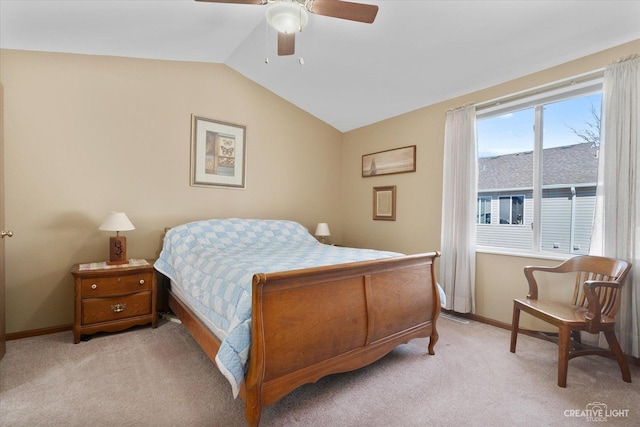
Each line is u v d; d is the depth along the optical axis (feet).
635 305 7.12
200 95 11.50
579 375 6.82
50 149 8.84
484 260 10.23
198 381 6.37
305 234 12.36
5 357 7.31
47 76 8.80
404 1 7.30
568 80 8.59
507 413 5.50
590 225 8.55
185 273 8.14
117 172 9.89
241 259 7.56
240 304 5.20
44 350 7.71
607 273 7.17
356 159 15.11
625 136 7.29
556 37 7.71
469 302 10.27
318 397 5.92
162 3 7.22
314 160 14.84
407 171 12.60
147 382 6.32
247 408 4.74
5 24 7.22
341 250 9.63
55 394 5.87
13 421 5.11
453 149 10.73
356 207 15.06
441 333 9.25
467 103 10.70
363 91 12.02
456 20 7.67
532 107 9.59
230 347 4.67
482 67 9.30
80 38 8.32
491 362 7.41
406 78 10.60
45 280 8.82
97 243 9.59
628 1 6.41
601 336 7.55
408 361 7.43
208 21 8.43
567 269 7.97
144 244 10.41
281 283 5.12
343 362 6.02
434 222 11.71
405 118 12.84
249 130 12.76
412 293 7.46
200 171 11.51
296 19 6.30
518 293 9.47
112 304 8.60
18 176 8.43
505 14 7.24
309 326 5.47
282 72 11.78
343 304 6.02
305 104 13.97
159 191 10.68
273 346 4.99
